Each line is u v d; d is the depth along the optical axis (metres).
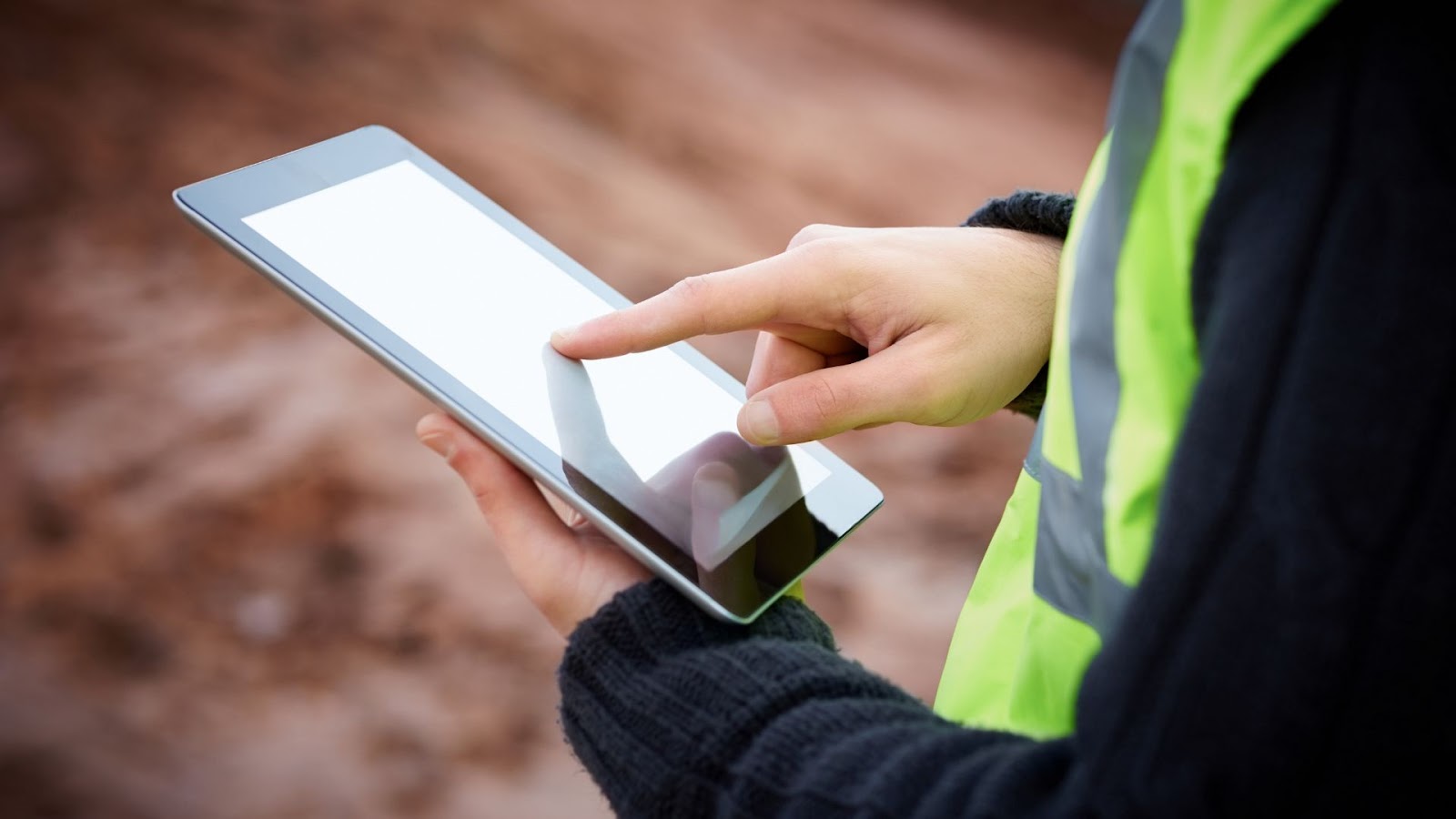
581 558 1.07
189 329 3.76
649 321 1.15
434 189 1.34
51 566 3.02
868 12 8.16
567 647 0.97
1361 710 0.58
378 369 3.74
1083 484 0.82
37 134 4.36
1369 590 0.57
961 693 1.13
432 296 1.23
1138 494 0.75
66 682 2.79
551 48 6.05
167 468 3.31
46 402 3.43
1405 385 0.56
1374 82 0.58
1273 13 0.60
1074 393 0.83
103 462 3.29
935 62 7.75
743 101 6.36
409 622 3.06
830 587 3.47
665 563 1.01
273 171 1.26
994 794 0.69
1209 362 0.62
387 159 1.34
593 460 1.12
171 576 3.05
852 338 1.22
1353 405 0.57
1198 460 0.61
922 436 4.18
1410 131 0.57
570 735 0.97
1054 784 0.69
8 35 4.77
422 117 5.16
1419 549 0.56
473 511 3.38
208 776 2.66
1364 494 0.57
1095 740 0.65
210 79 4.90
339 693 2.88
